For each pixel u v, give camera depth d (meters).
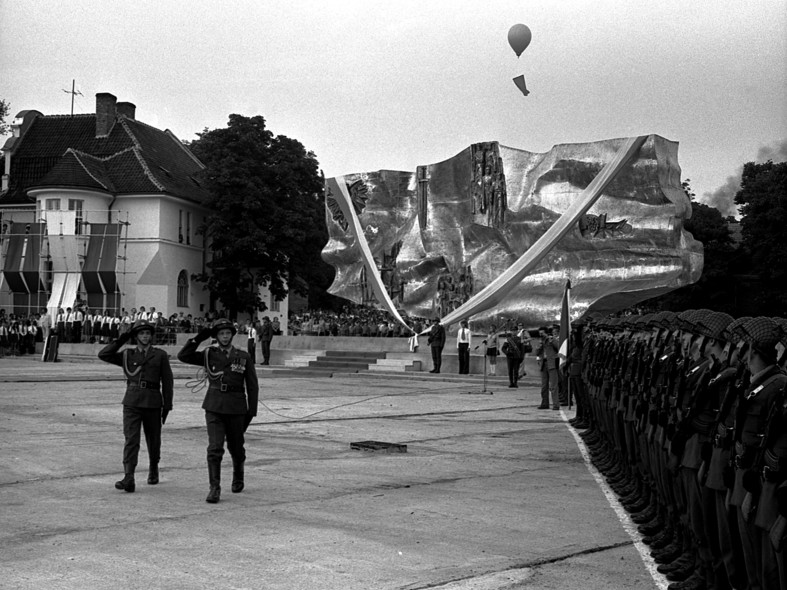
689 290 53.62
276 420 18.14
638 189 34.00
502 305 35.84
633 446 9.76
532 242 36.12
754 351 5.36
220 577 6.63
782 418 4.86
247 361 9.92
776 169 47.78
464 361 33.81
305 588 6.40
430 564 7.12
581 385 17.66
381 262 40.22
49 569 6.75
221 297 59.31
